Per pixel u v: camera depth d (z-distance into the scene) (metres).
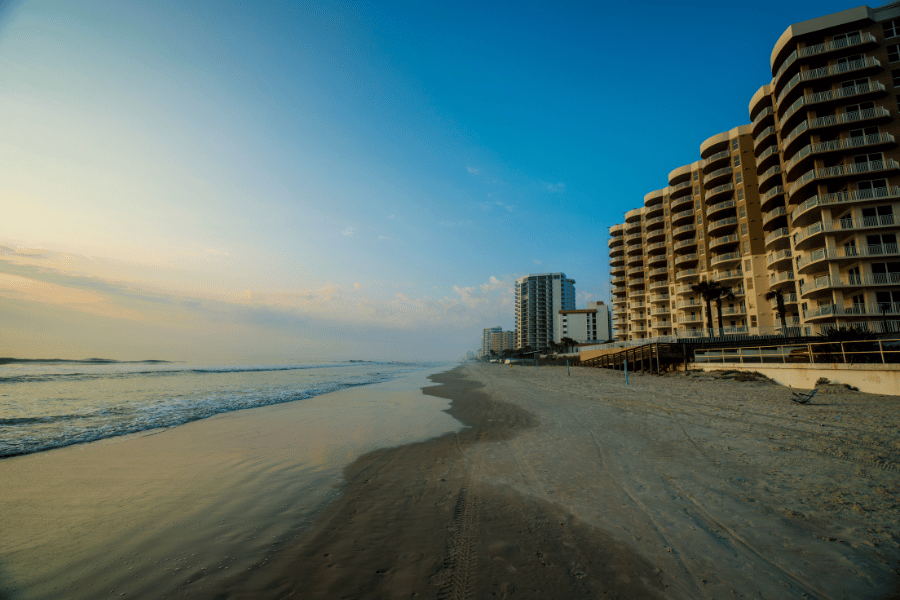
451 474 6.83
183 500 5.64
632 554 3.95
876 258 31.39
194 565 3.83
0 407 16.11
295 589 3.43
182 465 7.48
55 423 12.42
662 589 3.34
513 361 105.38
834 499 5.07
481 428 11.10
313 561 3.92
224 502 5.57
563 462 7.28
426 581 3.54
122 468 7.29
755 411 11.84
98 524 4.80
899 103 32.62
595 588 3.37
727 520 4.63
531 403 15.88
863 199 32.16
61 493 5.92
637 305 78.00
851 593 3.19
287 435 10.37
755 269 49.75
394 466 7.39
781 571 3.56
